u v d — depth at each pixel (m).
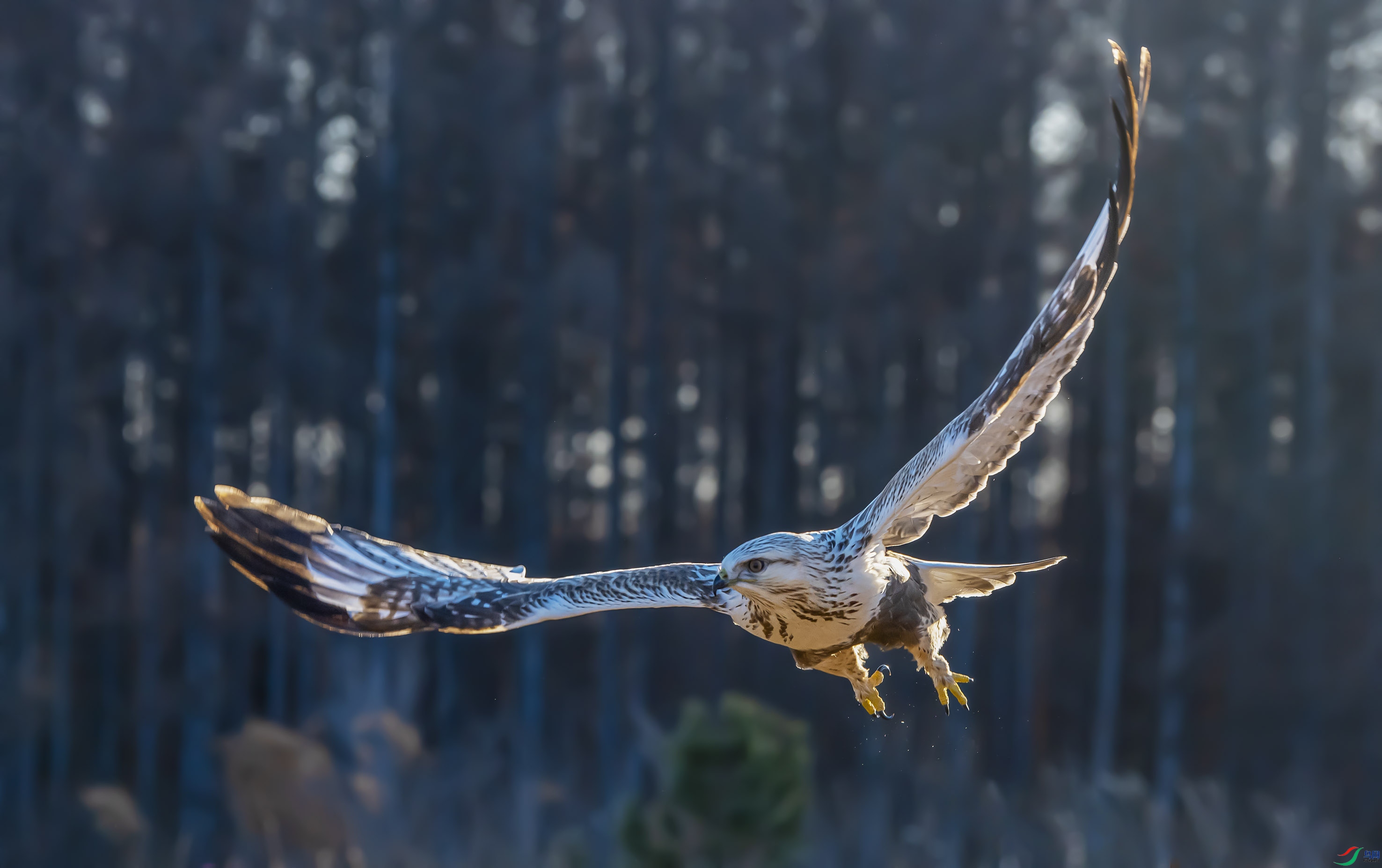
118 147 37.94
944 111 34.41
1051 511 38.62
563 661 34.28
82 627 37.19
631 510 41.09
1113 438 34.53
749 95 37.38
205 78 37.88
